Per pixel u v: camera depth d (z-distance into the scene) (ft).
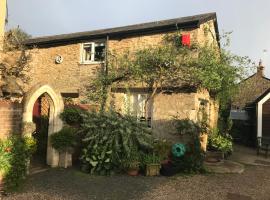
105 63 48.85
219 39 51.01
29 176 29.76
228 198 26.61
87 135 33.27
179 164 35.01
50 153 34.04
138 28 46.50
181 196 26.37
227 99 57.57
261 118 69.46
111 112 34.65
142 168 33.09
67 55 54.03
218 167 39.99
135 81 45.16
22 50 46.68
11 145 25.93
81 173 31.73
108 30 51.42
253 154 56.59
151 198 25.46
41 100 44.16
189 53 42.52
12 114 27.73
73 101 49.85
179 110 42.60
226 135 54.90
